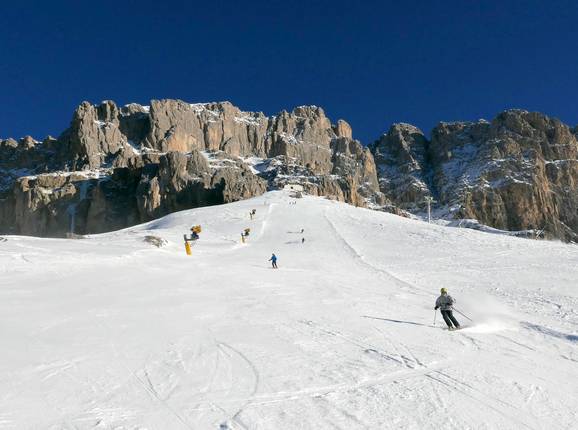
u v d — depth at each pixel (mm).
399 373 10562
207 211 85250
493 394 9531
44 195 160750
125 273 26234
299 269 35375
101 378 9672
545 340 14367
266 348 12125
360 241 54406
